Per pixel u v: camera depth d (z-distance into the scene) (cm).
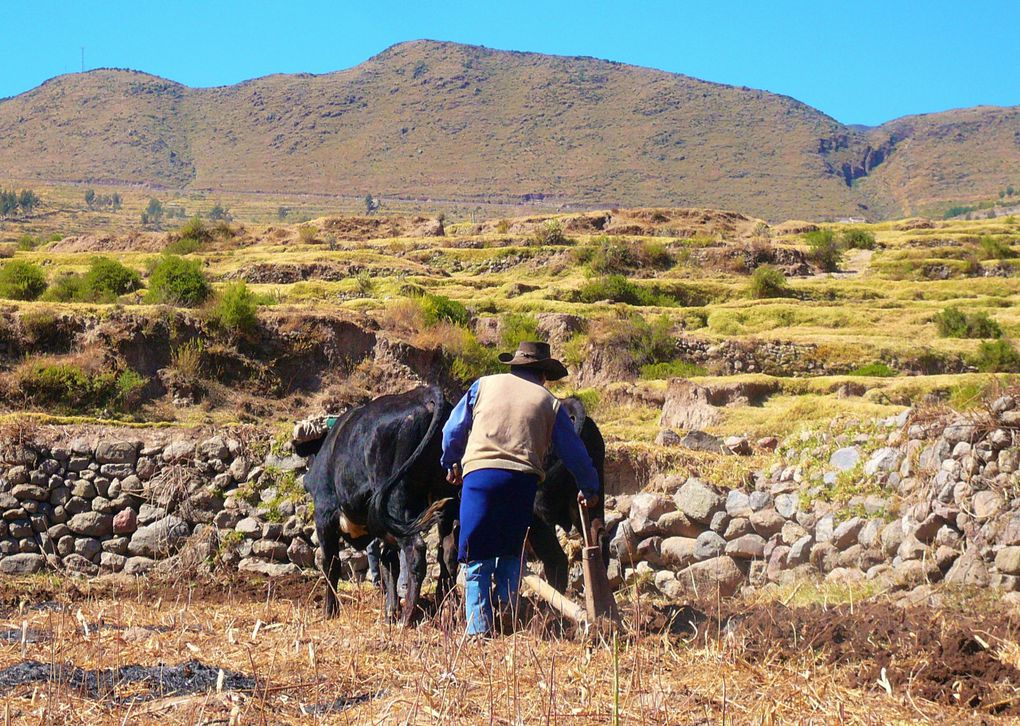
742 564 1224
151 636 743
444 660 631
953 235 8488
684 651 683
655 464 1409
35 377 2508
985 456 1031
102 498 1445
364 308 4097
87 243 8494
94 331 2711
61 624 783
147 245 8306
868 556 1116
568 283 6303
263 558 1377
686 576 1220
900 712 565
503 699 580
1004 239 8262
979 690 595
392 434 894
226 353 2841
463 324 3881
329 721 559
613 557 1262
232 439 1467
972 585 967
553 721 543
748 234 9081
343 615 922
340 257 6397
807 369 3791
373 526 902
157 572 1380
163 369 2742
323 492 970
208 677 632
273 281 5950
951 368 3788
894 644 656
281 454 1448
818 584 1123
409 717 545
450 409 899
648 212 9438
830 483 1206
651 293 5400
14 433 1459
